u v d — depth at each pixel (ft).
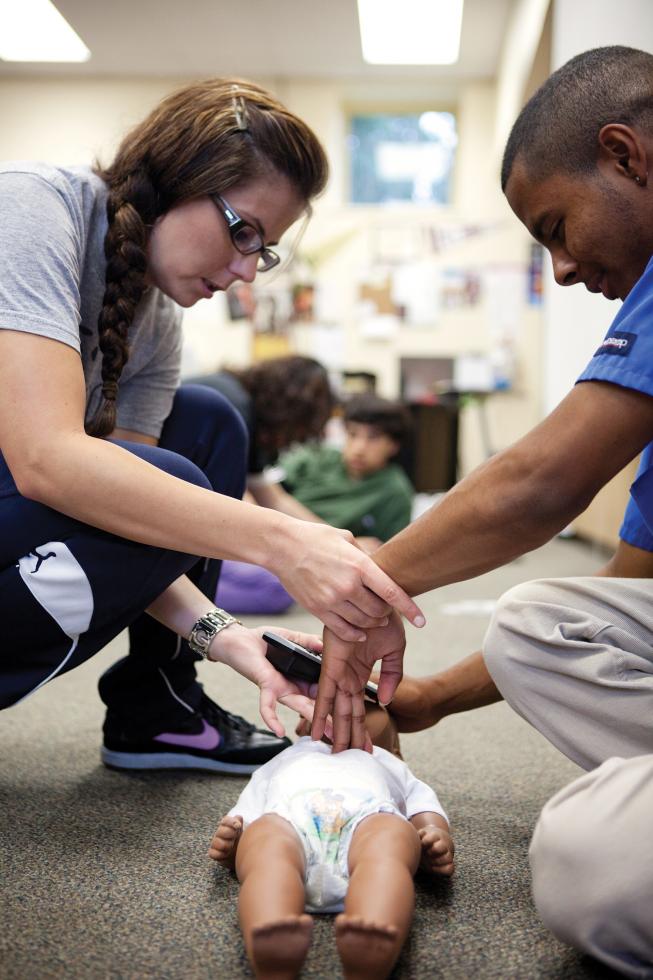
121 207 3.38
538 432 2.60
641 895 2.13
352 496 10.71
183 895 2.82
